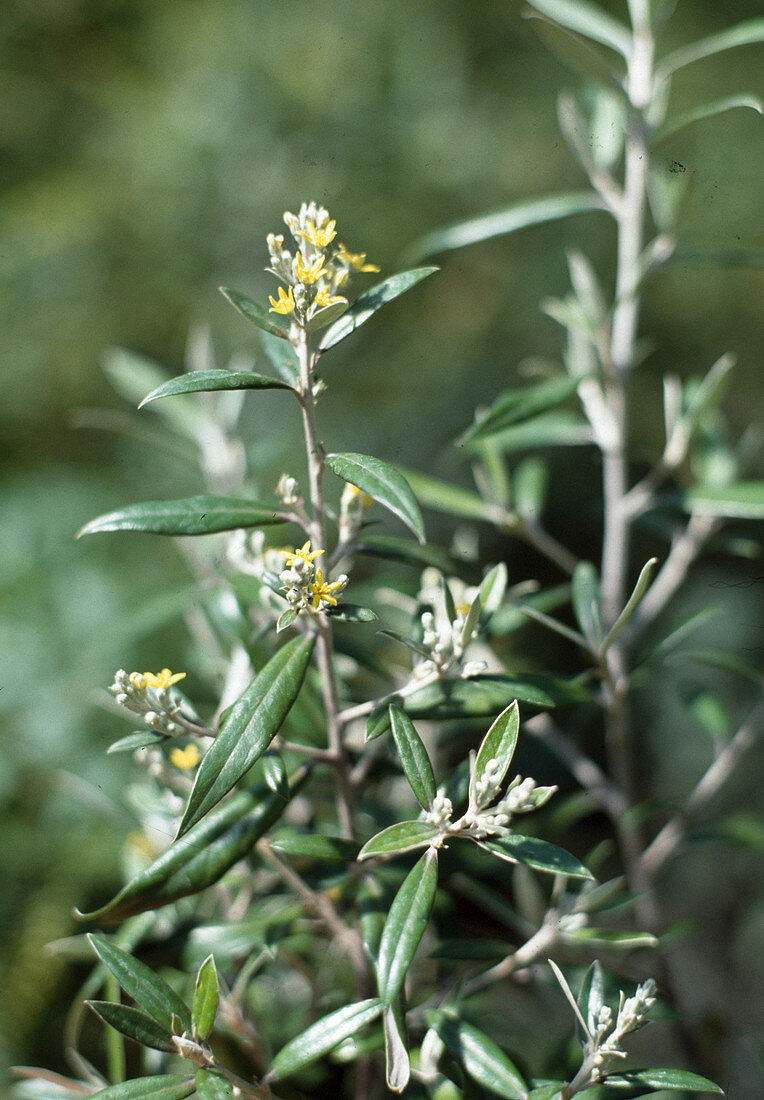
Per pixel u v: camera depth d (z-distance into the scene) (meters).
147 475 1.32
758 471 1.39
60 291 1.41
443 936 0.51
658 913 0.57
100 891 0.94
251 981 0.52
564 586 0.56
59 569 1.12
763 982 1.03
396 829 0.44
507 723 0.44
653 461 0.61
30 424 1.39
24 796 0.97
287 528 0.55
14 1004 0.84
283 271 0.44
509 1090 0.45
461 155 1.48
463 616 0.46
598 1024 0.45
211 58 1.46
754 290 1.43
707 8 1.46
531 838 0.44
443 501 0.56
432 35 1.51
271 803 0.46
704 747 1.27
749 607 1.28
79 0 1.55
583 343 0.59
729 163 1.38
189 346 1.41
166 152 1.41
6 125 1.50
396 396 1.43
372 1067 0.50
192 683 0.66
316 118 1.42
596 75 0.55
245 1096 0.44
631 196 0.56
